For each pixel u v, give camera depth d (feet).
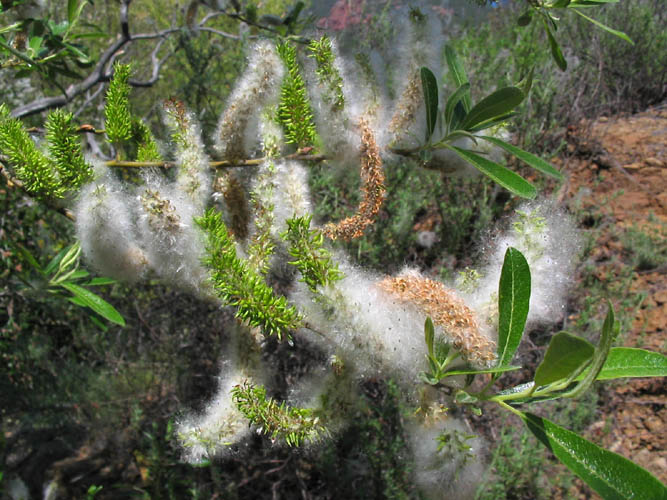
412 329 0.64
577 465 0.57
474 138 0.75
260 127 0.77
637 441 2.02
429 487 0.68
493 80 2.57
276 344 1.97
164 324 2.31
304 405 0.71
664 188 2.70
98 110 2.50
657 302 2.33
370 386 2.09
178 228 0.70
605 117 3.38
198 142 0.80
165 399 2.27
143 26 3.22
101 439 2.22
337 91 0.77
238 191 0.81
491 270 0.72
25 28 1.13
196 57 2.53
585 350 0.53
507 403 0.62
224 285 0.62
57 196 0.78
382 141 0.82
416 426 0.70
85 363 2.39
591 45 3.48
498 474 1.79
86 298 1.03
